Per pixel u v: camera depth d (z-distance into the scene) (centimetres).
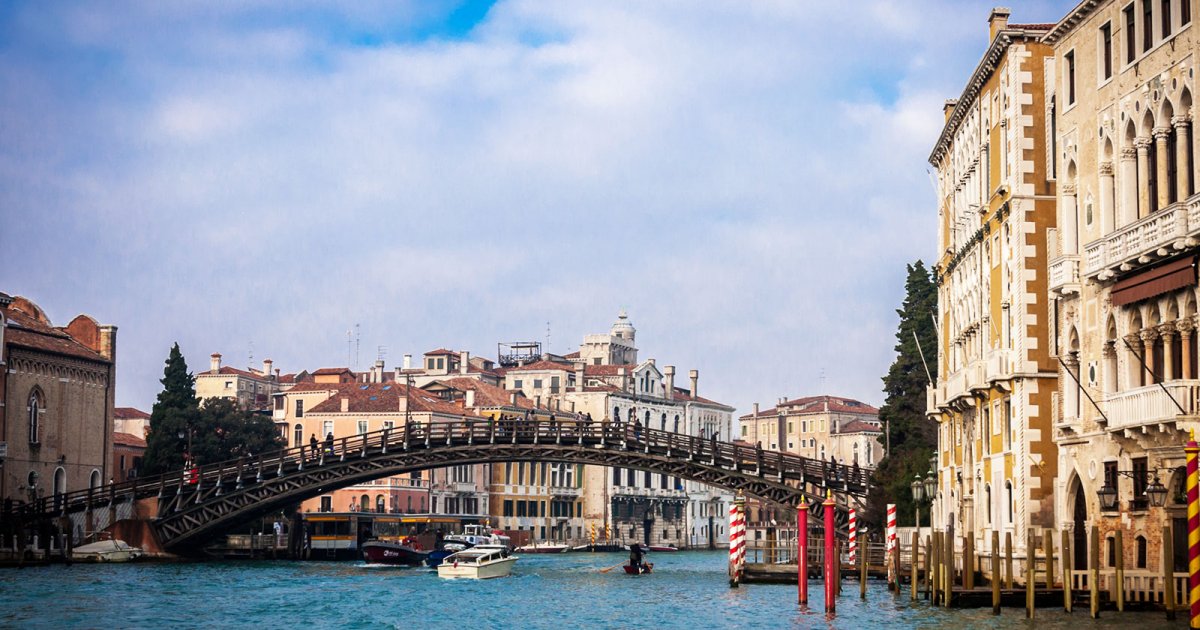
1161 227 3441
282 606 4891
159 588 5597
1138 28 3650
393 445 7312
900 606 4366
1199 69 3344
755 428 17150
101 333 9038
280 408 12669
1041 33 4422
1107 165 3825
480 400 12938
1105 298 3831
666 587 5959
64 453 8525
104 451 8962
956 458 5412
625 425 7162
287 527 9444
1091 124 3909
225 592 5472
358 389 12194
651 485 14912
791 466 6912
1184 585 3391
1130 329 3706
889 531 5281
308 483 7388
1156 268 3531
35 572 6419
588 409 14400
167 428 10106
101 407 8938
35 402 8262
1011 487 4456
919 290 8300
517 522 13325
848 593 5050
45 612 4519
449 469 12375
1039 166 4403
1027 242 4378
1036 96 4422
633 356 17300
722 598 5066
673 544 14888
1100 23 3856
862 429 16975
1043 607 3744
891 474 7125
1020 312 4362
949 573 3941
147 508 7544
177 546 7762
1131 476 3688
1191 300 3434
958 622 3575
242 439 10575
